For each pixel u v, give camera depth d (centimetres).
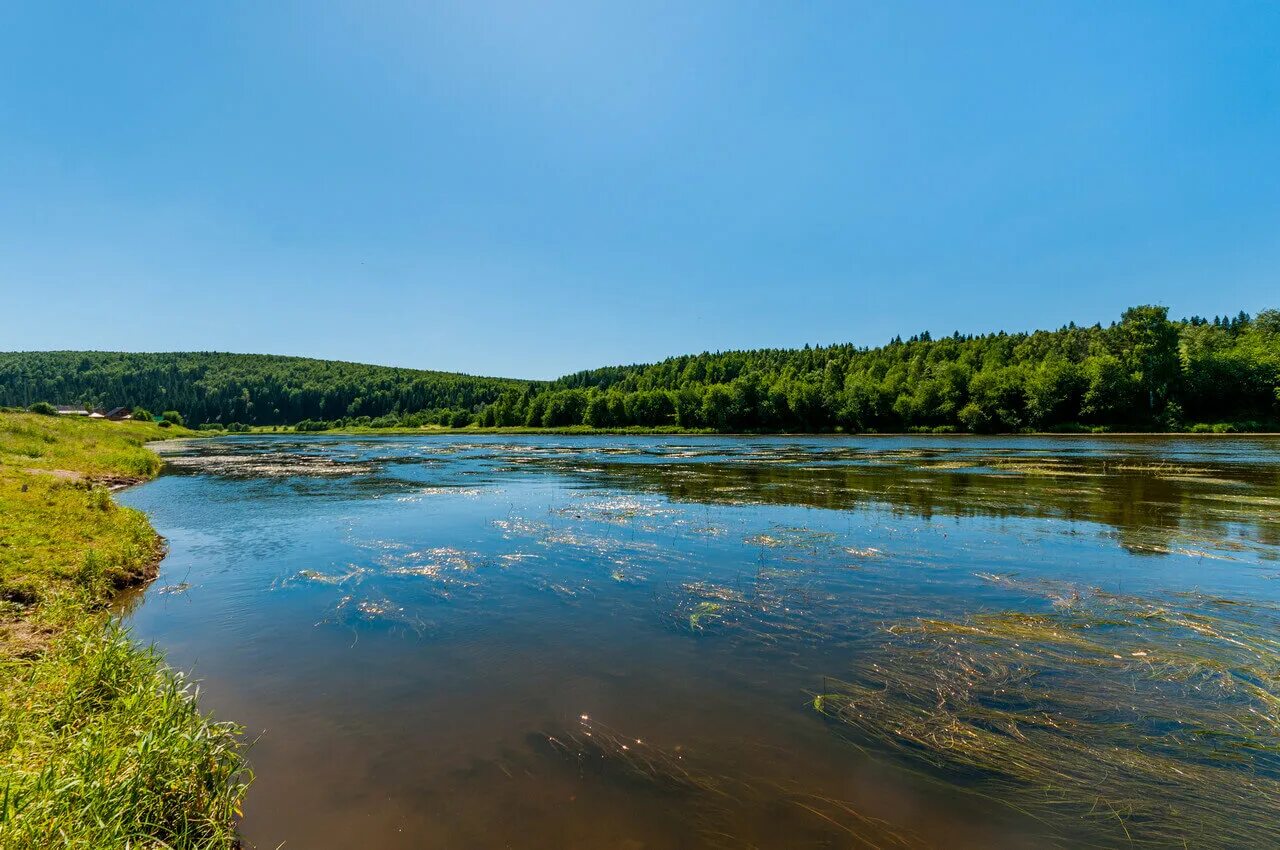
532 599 1071
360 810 494
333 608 1034
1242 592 1059
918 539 1512
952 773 536
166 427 11381
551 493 2541
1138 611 954
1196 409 7169
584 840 454
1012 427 7962
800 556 1358
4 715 535
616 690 709
